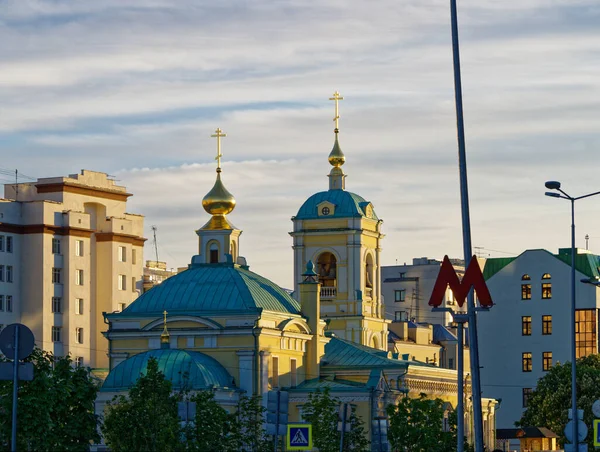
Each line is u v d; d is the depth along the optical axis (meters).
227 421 119.81
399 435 131.00
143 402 107.12
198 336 148.25
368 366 159.50
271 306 153.25
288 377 153.50
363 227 185.00
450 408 167.38
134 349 151.00
